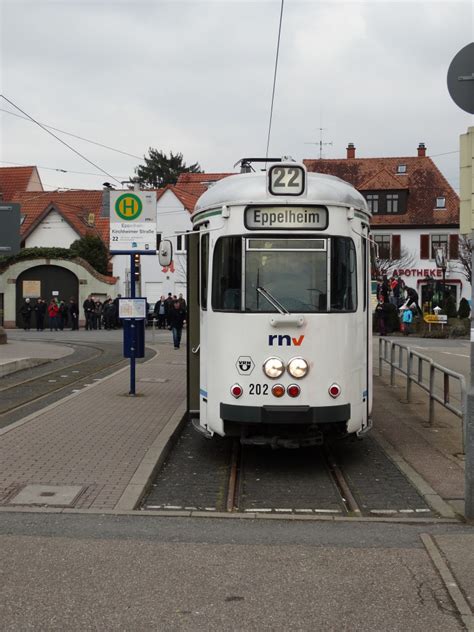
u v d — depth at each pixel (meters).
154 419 11.02
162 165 88.38
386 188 62.16
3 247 17.44
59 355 22.59
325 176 8.91
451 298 44.84
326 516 6.85
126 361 21.25
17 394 14.45
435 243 61.69
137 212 13.12
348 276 8.43
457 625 4.41
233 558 5.53
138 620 4.42
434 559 5.49
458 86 6.85
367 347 9.01
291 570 5.29
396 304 43.00
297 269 8.31
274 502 7.47
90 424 10.58
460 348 28.36
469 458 6.61
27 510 6.72
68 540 5.91
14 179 65.56
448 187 62.94
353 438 8.75
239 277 8.33
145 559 5.48
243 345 8.27
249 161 11.12
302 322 8.19
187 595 4.81
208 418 8.70
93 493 7.27
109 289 47.62
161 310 41.88
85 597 4.75
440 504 7.16
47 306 46.22
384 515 6.97
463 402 9.51
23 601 4.68
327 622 4.43
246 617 4.49
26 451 8.86
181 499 7.52
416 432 10.84
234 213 8.38
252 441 8.48
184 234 9.02
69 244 53.84
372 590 4.93
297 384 8.19
